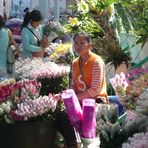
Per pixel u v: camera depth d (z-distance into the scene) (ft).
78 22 26.48
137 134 11.43
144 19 21.81
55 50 26.27
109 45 23.58
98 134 13.66
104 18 23.43
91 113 14.64
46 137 14.25
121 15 21.48
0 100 14.48
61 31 29.01
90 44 17.19
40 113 14.07
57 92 19.97
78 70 17.26
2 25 27.71
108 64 23.57
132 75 16.03
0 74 26.27
